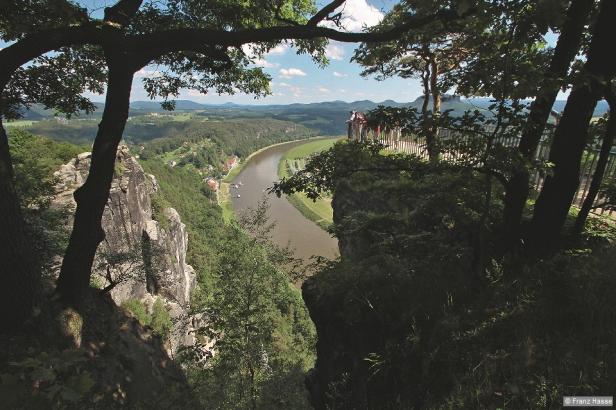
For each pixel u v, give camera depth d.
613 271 4.29
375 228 8.60
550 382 3.49
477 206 6.54
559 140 5.13
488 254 5.80
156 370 12.16
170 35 5.79
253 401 9.55
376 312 6.04
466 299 5.20
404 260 6.80
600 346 3.59
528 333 4.08
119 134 6.75
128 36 5.82
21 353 5.48
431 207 7.04
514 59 3.97
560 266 4.85
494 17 3.88
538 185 8.99
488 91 4.15
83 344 10.14
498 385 3.77
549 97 4.95
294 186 6.56
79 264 7.12
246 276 10.41
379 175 8.75
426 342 4.91
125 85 6.51
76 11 5.23
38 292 6.20
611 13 4.48
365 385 5.72
